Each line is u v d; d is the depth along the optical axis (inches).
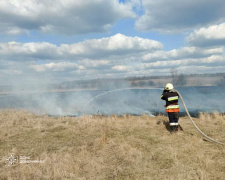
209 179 158.4
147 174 171.5
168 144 237.0
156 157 203.9
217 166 178.9
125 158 202.4
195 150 215.2
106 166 187.2
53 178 168.4
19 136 290.0
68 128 327.0
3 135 290.7
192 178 161.2
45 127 337.1
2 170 186.1
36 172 177.5
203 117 370.3
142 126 324.8
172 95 279.9
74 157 208.4
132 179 164.4
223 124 318.7
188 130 293.4
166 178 162.6
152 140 254.8
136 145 239.6
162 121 355.6
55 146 247.1
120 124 341.7
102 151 224.8
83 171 179.3
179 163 187.5
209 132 279.3
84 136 283.4
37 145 252.1
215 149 217.2
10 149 239.3
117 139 262.1
